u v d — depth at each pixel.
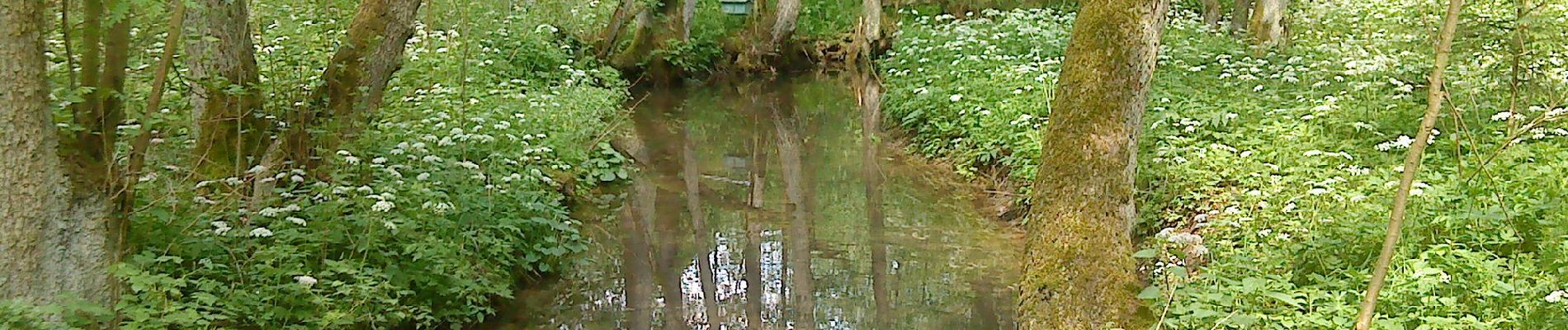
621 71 17.05
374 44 7.39
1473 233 5.77
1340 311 4.93
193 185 6.28
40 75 4.34
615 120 13.21
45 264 4.42
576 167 10.04
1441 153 7.50
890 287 7.60
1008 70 11.93
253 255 5.54
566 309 7.12
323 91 7.21
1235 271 5.90
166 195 5.79
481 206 7.02
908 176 10.79
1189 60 12.03
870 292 7.53
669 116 14.88
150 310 4.69
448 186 7.29
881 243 8.61
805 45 19.61
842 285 7.68
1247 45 13.63
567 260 7.93
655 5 17.11
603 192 10.18
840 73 19.02
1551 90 7.77
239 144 6.36
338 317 5.47
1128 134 5.77
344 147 7.23
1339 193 6.59
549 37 15.45
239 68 6.80
